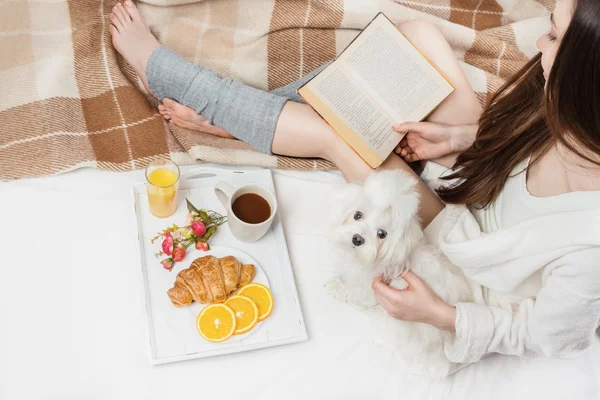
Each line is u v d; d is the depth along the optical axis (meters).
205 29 1.64
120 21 1.55
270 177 1.48
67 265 1.30
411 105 1.41
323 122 1.42
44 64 1.52
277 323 1.27
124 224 1.37
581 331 1.07
